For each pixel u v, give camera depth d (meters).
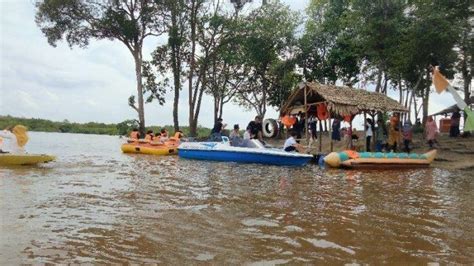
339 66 34.50
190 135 34.66
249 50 34.88
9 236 5.64
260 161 17.70
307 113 22.03
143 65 35.28
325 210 7.82
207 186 10.57
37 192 9.06
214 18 33.62
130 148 23.70
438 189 11.12
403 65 25.41
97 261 4.73
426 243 5.72
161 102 35.81
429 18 22.80
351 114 20.73
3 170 13.02
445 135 27.55
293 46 36.12
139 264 4.65
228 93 39.84
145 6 31.80
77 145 30.34
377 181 12.73
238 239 5.70
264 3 35.59
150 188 10.00
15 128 14.73
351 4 29.44
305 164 17.94
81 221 6.54
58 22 32.41
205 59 35.12
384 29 26.16
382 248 5.45
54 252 5.01
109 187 10.03
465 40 24.00
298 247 5.41
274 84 38.25
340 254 5.16
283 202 8.54
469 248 5.51
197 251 5.14
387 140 22.19
